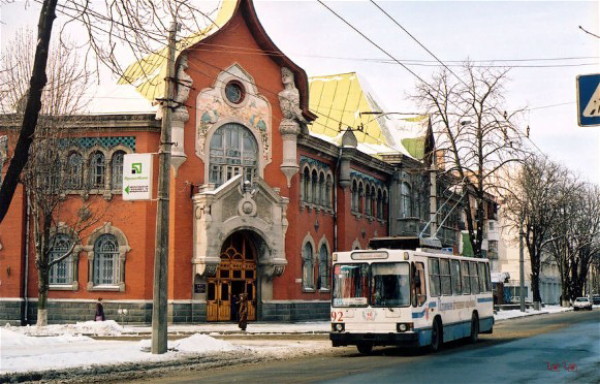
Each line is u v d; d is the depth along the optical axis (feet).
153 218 125.49
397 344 73.46
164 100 75.51
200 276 124.98
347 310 75.82
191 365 66.74
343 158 159.94
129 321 123.03
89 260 125.39
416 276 75.72
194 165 127.13
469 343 92.17
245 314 115.14
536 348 81.51
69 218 124.77
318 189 153.28
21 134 49.37
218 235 124.57
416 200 190.90
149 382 53.42
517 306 275.18
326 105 193.88
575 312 246.27
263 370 61.05
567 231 289.94
